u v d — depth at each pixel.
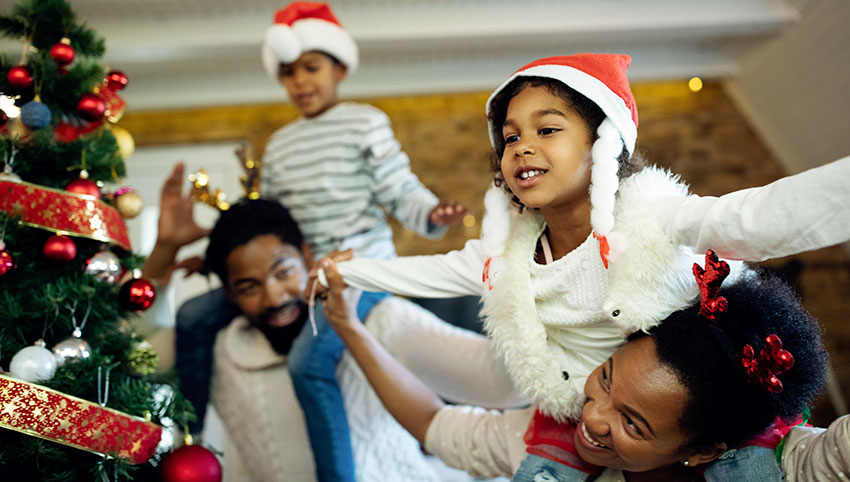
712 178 3.85
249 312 1.73
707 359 0.95
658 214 1.03
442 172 3.83
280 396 1.76
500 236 1.19
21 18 1.36
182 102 3.77
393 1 3.12
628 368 0.99
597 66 1.07
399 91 3.77
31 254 1.26
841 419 0.91
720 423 0.95
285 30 1.95
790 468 0.97
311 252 1.84
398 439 1.74
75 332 1.22
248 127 3.84
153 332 1.85
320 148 1.96
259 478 1.79
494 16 3.18
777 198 0.86
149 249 3.68
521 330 1.15
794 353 0.96
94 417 1.15
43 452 1.10
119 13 3.05
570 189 1.07
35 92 1.31
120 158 1.41
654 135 3.88
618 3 3.18
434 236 1.89
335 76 2.07
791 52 3.32
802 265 3.62
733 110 3.91
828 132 3.52
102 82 1.42
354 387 1.72
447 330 1.68
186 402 1.38
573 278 1.12
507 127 1.11
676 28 3.18
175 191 1.90
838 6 2.88
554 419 1.18
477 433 1.31
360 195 1.94
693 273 0.98
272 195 2.04
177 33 3.11
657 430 0.97
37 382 1.12
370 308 1.75
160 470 1.28
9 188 1.22
